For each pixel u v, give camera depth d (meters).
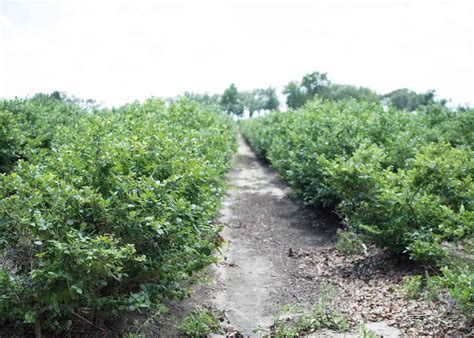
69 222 3.41
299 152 10.48
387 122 10.02
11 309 3.48
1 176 3.57
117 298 3.84
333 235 8.80
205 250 4.41
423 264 5.91
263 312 5.32
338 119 10.33
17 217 3.36
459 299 4.05
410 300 5.05
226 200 12.97
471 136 11.73
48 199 3.52
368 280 6.09
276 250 8.06
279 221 10.37
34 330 3.84
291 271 6.88
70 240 3.27
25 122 9.13
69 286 3.35
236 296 5.82
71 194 3.51
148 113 9.27
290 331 4.59
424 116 13.68
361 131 9.55
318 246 8.20
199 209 4.39
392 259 6.60
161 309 3.99
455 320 4.39
